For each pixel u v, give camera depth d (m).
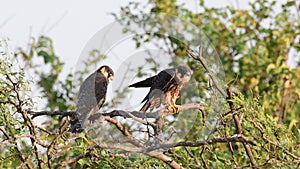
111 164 11.62
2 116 11.80
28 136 11.34
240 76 19.34
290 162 12.09
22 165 11.41
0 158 11.88
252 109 12.88
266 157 12.80
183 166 12.52
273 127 12.77
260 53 20.05
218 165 12.45
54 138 11.33
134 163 11.79
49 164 11.38
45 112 11.75
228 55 20.16
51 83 16.86
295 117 18.20
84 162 11.81
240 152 13.73
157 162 12.37
